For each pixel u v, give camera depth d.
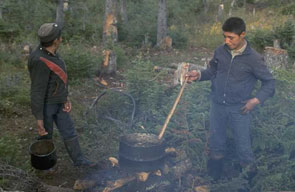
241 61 3.30
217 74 3.50
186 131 4.09
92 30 13.79
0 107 6.02
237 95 3.41
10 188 2.88
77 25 14.17
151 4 19.12
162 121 4.70
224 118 3.63
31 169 4.09
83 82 7.97
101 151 4.60
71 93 7.20
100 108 5.99
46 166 3.68
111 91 6.04
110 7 11.16
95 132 5.12
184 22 18.56
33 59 3.61
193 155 3.99
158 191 3.37
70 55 8.30
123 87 7.80
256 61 3.26
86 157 4.45
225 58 3.38
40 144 3.78
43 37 3.59
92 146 4.77
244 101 3.44
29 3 15.79
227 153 4.14
